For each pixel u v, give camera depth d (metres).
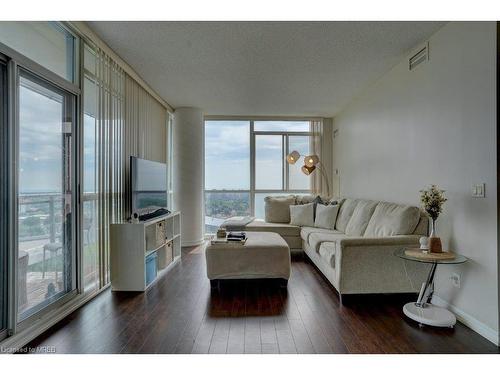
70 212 2.76
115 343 2.12
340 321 2.46
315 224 4.92
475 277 2.32
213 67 3.66
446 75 2.67
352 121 5.11
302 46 3.12
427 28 2.75
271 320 2.49
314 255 3.96
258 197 6.34
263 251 3.28
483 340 2.16
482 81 2.26
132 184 3.40
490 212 2.19
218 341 2.15
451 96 2.61
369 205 3.82
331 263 3.06
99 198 3.08
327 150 6.28
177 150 5.47
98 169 3.07
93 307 2.76
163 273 3.85
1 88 2.02
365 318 2.52
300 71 3.78
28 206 2.26
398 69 3.54
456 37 2.54
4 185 2.03
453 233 2.59
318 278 3.65
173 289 3.26
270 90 4.53
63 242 2.67
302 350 2.04
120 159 3.52
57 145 2.59
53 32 2.56
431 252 2.46
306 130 6.34
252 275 3.26
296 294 3.11
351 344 2.11
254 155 6.31
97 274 3.12
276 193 6.35
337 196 5.96
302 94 4.73
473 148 2.36
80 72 2.85
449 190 2.64
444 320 2.32
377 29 2.78
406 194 3.36
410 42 3.03
